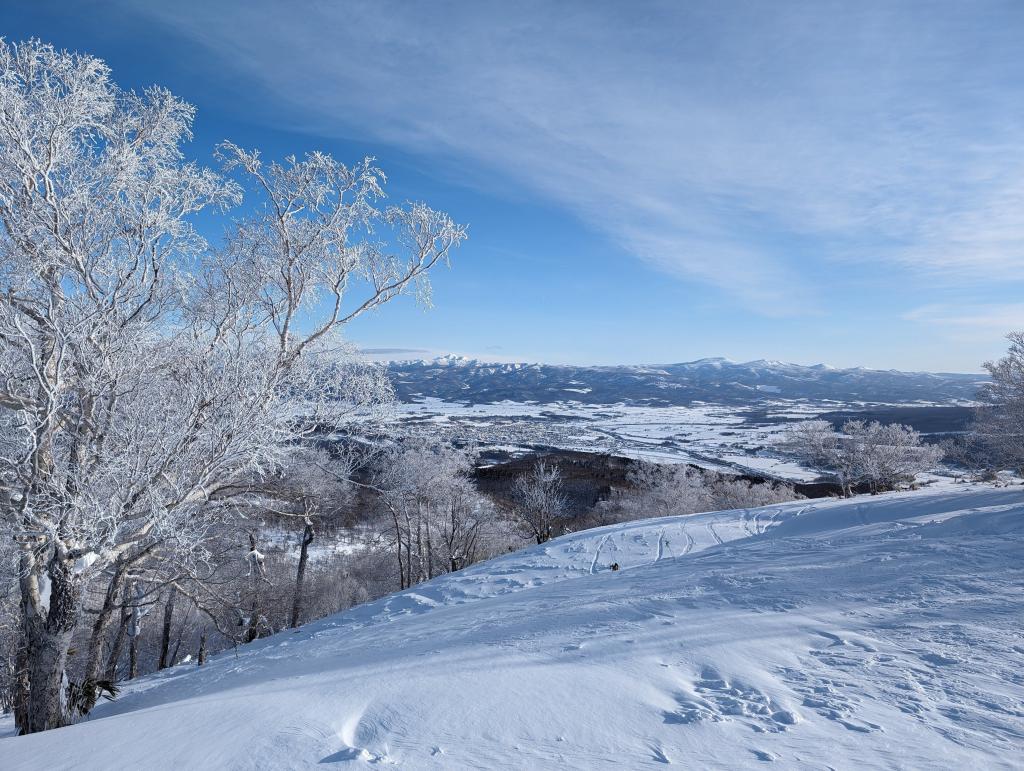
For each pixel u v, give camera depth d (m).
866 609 6.73
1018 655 4.87
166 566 13.11
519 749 3.48
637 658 5.32
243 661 12.47
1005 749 3.28
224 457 9.66
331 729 3.90
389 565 41.69
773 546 13.87
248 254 11.03
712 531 21.47
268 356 10.90
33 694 9.28
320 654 9.79
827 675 4.66
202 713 4.62
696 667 5.00
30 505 8.52
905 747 3.34
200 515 11.57
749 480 50.44
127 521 9.38
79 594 9.48
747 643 5.62
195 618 26.52
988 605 6.40
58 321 8.75
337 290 11.66
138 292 9.98
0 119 8.27
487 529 44.62
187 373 10.06
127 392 9.52
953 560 8.95
